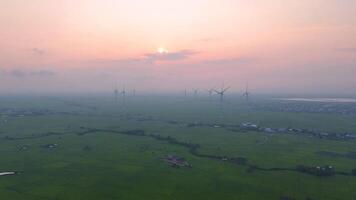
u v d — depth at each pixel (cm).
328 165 14950
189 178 12900
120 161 15475
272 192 11475
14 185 11981
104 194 11131
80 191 11419
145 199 10706
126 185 12050
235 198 10844
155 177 13000
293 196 11119
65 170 13912
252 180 12719
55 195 11012
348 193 11469
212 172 13738
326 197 11069
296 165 14888
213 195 11100
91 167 14400
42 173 13475
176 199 10706
